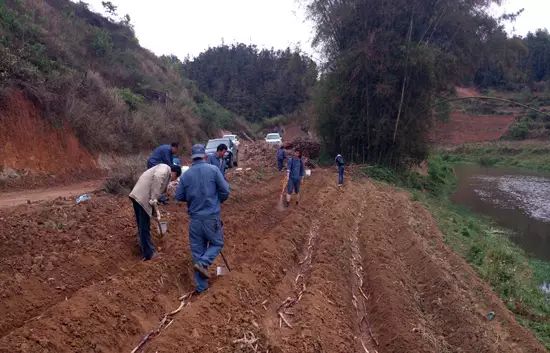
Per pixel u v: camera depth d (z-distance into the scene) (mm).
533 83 78000
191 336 5461
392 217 15555
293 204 14672
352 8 25750
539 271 13531
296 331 6398
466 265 11578
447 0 24469
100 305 5836
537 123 63156
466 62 25859
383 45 25094
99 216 9859
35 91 18281
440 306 8531
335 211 13805
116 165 20406
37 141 17844
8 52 18172
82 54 29062
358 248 11195
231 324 6000
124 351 5504
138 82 33938
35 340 4832
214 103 58938
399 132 25953
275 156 28172
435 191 27688
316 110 28484
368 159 27625
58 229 8875
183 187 7152
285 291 7945
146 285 6852
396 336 6984
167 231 9578
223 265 8250
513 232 19172
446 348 7180
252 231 10969
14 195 14875
